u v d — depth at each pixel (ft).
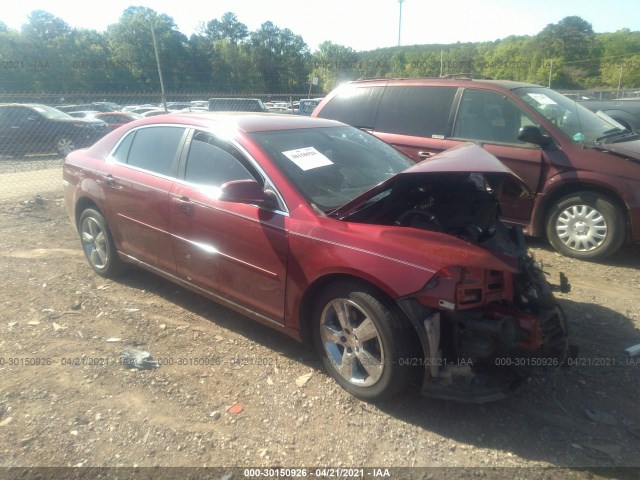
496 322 9.22
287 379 11.18
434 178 11.17
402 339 9.50
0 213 25.04
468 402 9.55
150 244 14.29
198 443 9.23
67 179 17.13
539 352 9.98
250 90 172.04
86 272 17.15
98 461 8.76
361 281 9.96
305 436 9.46
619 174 17.26
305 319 11.21
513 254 10.75
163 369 11.53
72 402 10.30
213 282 12.76
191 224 12.83
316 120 14.78
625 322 13.78
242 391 10.76
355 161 13.20
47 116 50.93
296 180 11.56
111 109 100.94
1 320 13.65
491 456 8.98
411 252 9.46
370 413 10.07
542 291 10.76
